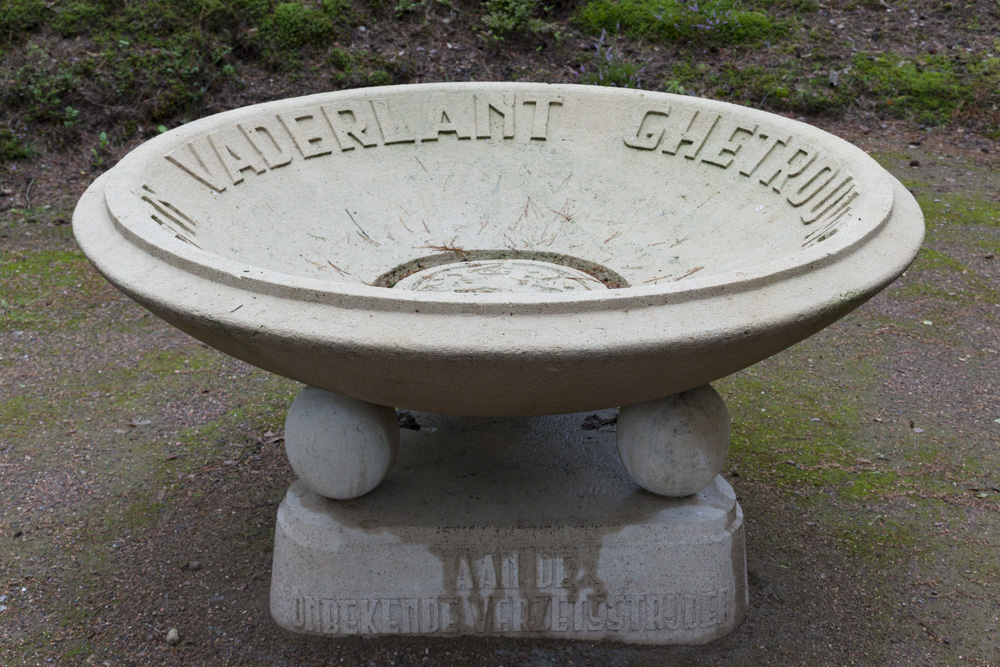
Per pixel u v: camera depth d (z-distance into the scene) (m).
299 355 1.57
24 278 4.04
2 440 2.97
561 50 5.93
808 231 2.21
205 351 3.60
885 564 2.45
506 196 2.74
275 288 1.56
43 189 4.70
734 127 2.63
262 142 2.57
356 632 2.12
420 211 2.69
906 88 5.89
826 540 2.54
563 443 2.38
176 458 2.92
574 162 2.77
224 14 5.39
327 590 2.09
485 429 2.46
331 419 1.96
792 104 5.78
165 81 5.11
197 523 2.60
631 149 2.75
